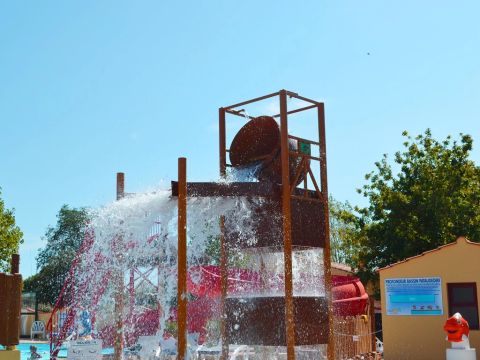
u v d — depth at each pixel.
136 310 16.22
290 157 13.24
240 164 14.11
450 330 16.45
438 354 19.20
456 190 34.75
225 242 13.66
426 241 32.94
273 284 14.60
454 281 19.36
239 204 13.11
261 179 13.50
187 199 12.60
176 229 12.92
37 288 52.19
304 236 12.96
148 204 12.99
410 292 19.95
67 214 53.38
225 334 13.31
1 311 11.99
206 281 16.34
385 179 36.22
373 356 20.50
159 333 15.37
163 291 14.83
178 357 11.09
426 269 19.83
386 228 34.03
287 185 12.68
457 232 33.06
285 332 12.31
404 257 32.94
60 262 51.97
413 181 35.47
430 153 35.94
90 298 15.41
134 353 15.67
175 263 14.36
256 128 13.90
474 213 34.00
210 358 16.00
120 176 13.86
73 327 15.82
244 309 13.08
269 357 14.54
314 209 13.43
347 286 22.33
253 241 13.24
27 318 48.25
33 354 22.81
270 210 13.00
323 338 13.01
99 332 15.77
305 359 14.38
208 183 11.95
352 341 19.53
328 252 13.61
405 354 19.70
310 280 15.32
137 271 14.48
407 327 19.83
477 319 18.81
